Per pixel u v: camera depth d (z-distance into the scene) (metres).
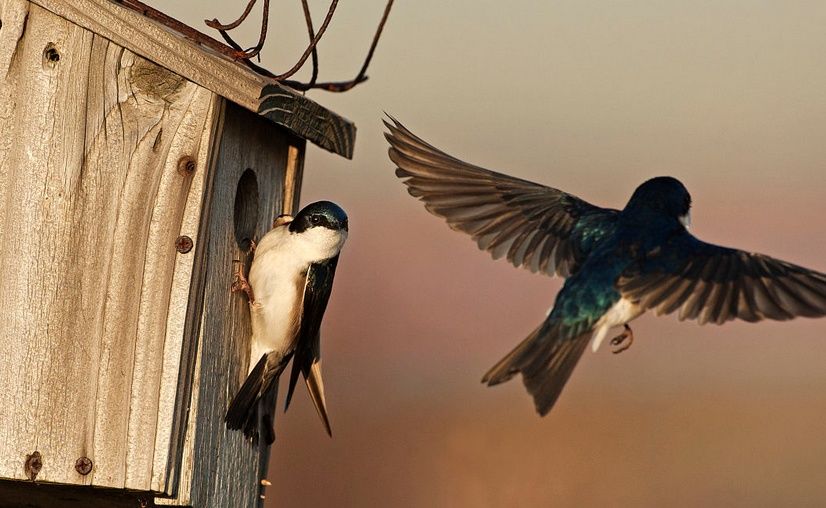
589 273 8.05
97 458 8.28
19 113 8.52
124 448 8.29
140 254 8.45
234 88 8.66
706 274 7.64
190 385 8.54
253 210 9.59
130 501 9.05
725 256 7.74
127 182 8.51
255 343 9.37
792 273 7.47
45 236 8.45
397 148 8.55
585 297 7.96
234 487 9.18
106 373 8.35
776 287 7.38
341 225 9.37
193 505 8.56
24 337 8.36
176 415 8.35
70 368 8.35
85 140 8.52
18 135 8.51
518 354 7.86
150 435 8.30
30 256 8.42
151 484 8.26
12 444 8.27
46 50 8.56
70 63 8.55
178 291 8.42
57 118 8.52
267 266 9.32
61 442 8.29
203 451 8.70
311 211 9.36
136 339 8.38
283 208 9.93
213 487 8.88
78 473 8.27
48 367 8.34
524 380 7.74
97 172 8.51
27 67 8.54
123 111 8.55
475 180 8.61
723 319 7.26
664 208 8.34
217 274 8.88
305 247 9.34
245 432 9.32
